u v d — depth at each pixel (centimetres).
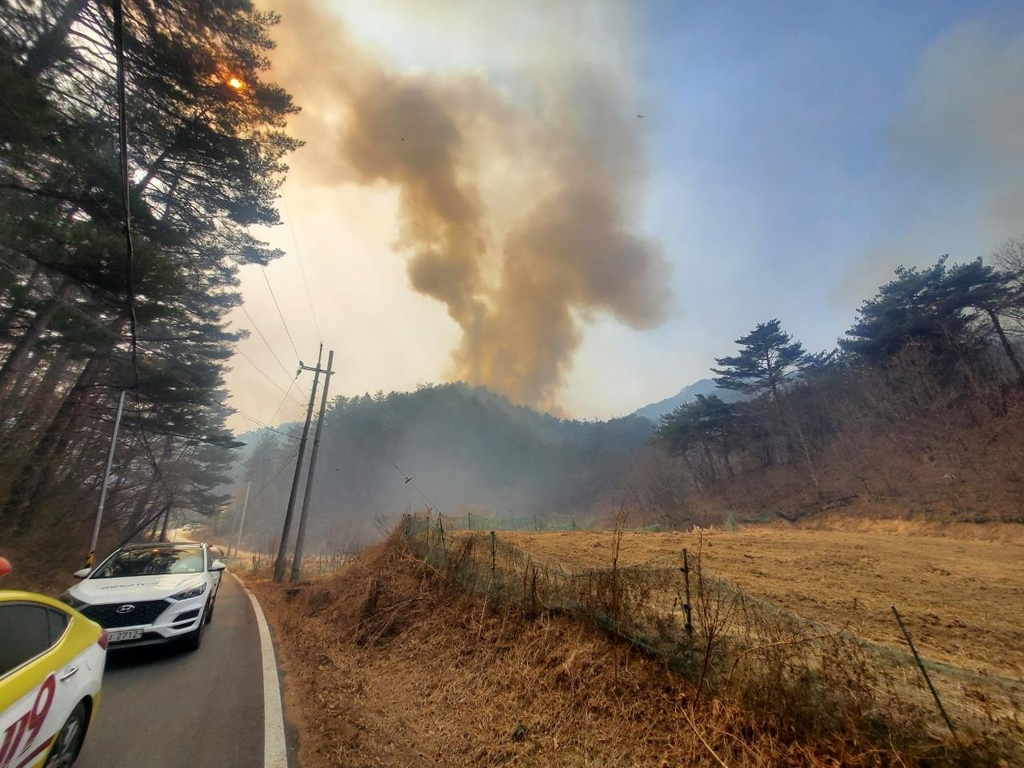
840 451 4394
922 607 818
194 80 1455
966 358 3788
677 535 2394
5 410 1416
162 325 2209
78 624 411
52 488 1639
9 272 1198
